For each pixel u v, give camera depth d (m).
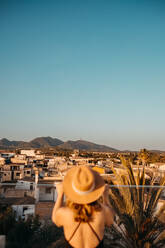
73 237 1.43
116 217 2.15
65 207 1.51
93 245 1.42
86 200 1.37
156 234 2.16
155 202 2.22
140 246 2.10
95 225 1.42
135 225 2.15
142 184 2.59
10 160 76.94
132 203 2.20
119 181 2.46
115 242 2.08
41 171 55.16
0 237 1.81
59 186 1.60
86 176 1.38
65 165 52.06
